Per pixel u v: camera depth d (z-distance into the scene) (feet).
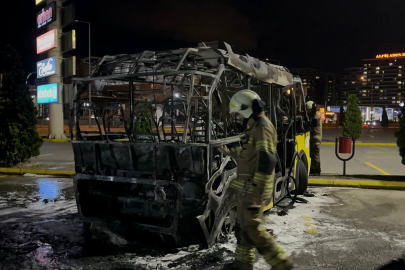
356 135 62.44
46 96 63.87
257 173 10.84
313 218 18.54
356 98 62.75
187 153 12.84
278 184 20.06
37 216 18.94
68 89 60.75
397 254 13.82
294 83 21.65
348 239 15.47
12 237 15.67
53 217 18.75
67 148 52.37
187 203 13.17
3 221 18.03
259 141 10.87
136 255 13.53
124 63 15.87
